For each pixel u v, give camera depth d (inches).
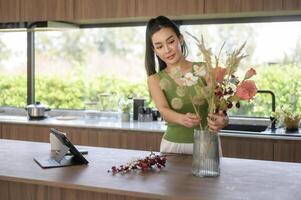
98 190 62.0
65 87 178.2
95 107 170.2
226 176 67.9
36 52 180.1
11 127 155.8
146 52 84.7
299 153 117.6
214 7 133.7
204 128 71.5
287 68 144.2
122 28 167.8
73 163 76.9
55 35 177.3
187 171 71.2
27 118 164.4
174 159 80.6
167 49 78.7
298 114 132.0
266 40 145.7
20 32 175.0
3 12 160.9
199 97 68.4
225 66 66.1
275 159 120.3
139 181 64.9
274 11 129.4
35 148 93.5
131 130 137.3
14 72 183.2
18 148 93.4
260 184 63.2
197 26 154.0
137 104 156.0
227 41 150.8
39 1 155.6
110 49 170.7
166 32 78.3
